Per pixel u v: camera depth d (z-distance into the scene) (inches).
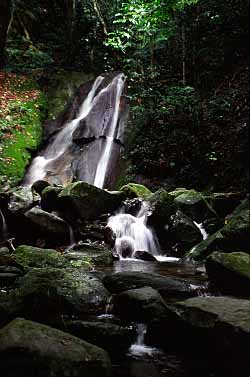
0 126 466.0
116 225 308.7
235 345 123.6
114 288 181.3
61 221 298.7
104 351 116.3
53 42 681.6
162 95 485.4
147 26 471.5
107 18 650.8
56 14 703.1
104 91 552.4
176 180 410.0
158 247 310.3
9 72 583.8
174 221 309.7
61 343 111.7
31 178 446.6
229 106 425.7
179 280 203.3
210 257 200.2
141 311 151.8
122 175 439.5
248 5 500.4
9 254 221.9
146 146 441.4
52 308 137.7
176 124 441.4
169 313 146.3
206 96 474.6
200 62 514.9
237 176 374.6
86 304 163.5
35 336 111.1
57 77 602.2
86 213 312.2
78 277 178.2
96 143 499.5
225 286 189.3
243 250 254.1
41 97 554.6
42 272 177.2
